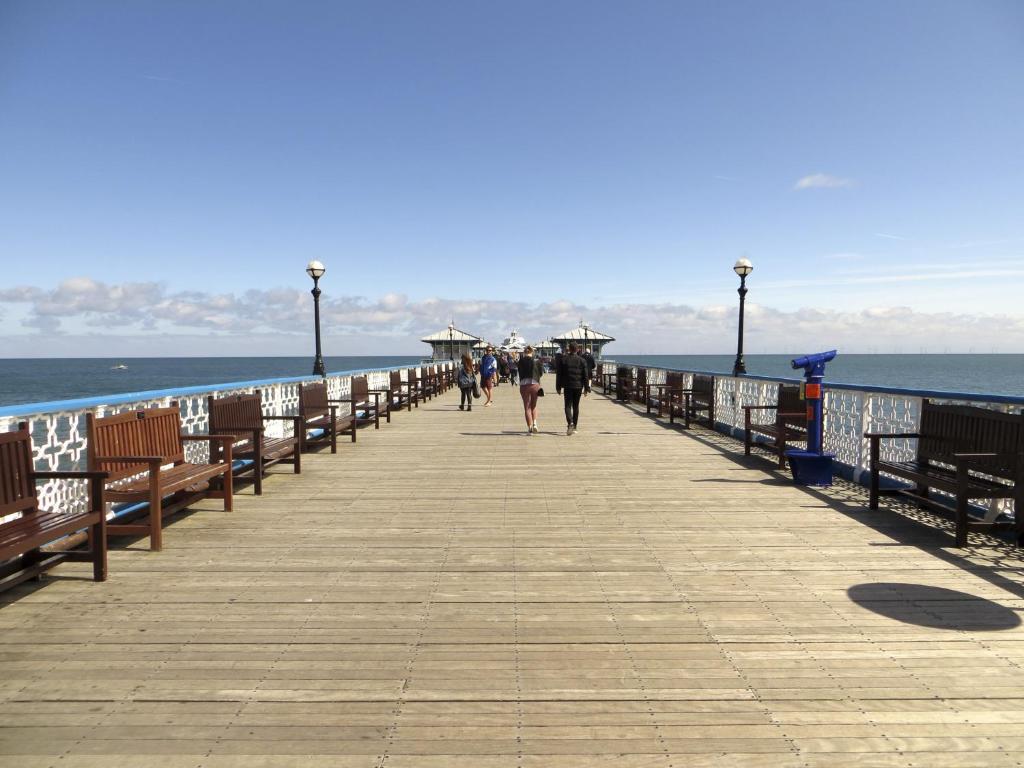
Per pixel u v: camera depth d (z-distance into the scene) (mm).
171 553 4703
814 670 2928
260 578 4176
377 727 2467
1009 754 2307
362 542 4988
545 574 4246
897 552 4703
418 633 3328
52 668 2943
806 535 5160
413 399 18906
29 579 4035
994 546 4836
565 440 11125
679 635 3303
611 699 2674
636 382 18578
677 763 2248
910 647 3162
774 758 2277
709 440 11062
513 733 2428
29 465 4012
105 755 2293
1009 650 3133
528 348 12109
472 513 5918
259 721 2510
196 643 3209
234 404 7051
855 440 7449
